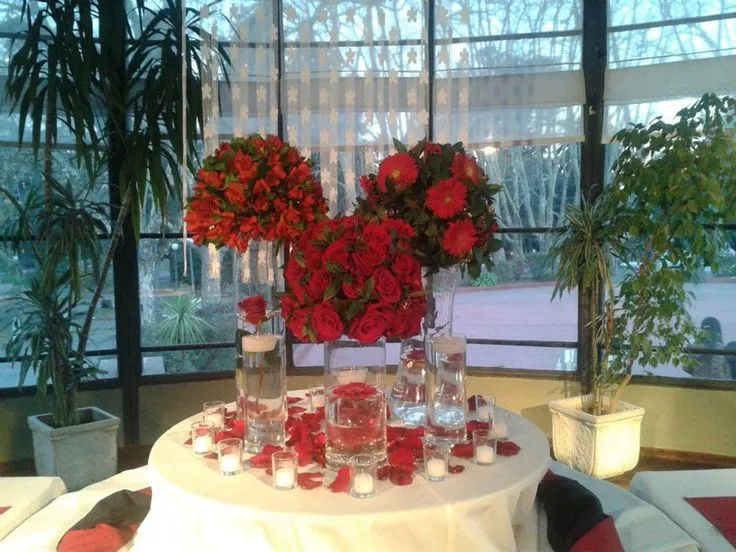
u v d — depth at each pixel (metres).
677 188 3.03
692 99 3.48
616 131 3.62
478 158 3.77
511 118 3.71
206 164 1.67
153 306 3.86
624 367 3.41
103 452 3.26
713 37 3.42
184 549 1.41
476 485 1.42
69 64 3.06
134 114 3.34
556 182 3.79
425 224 1.63
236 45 3.57
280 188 1.66
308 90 3.63
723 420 3.57
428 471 1.46
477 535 1.32
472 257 1.68
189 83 3.38
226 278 3.89
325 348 1.58
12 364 3.30
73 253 3.09
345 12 3.62
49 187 3.14
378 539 1.29
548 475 2.00
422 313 1.51
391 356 4.02
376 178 1.76
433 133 3.71
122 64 3.41
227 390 3.93
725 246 3.43
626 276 3.34
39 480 2.20
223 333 3.94
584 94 3.64
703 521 1.84
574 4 3.63
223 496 1.37
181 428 1.87
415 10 3.61
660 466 3.52
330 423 1.51
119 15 3.30
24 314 3.39
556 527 1.74
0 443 3.57
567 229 3.44
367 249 1.42
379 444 1.51
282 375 1.66
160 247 3.83
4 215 3.50
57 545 1.74
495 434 1.71
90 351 3.75
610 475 3.29
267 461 1.54
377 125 3.66
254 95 3.63
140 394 3.83
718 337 3.62
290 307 1.50
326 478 1.47
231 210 1.64
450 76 3.64
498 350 3.97
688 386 3.62
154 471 1.53
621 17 3.58
